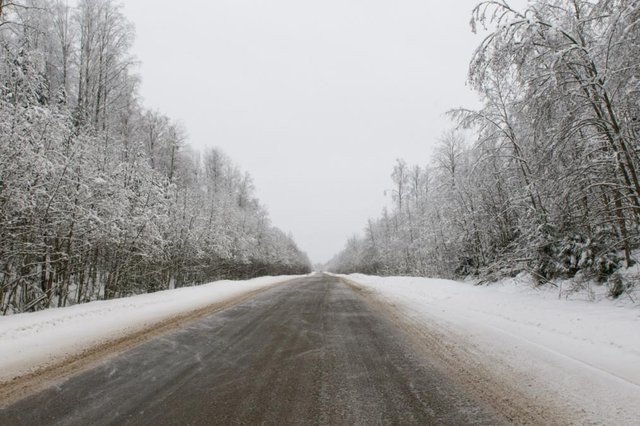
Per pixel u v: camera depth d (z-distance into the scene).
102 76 22.53
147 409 3.38
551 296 10.06
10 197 9.74
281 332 6.84
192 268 25.98
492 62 9.91
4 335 5.98
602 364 4.44
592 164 9.20
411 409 3.39
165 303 10.59
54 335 6.14
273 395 3.74
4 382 4.06
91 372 4.42
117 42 22.80
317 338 6.34
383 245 50.25
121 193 14.63
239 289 16.39
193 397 3.68
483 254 21.06
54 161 11.23
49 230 11.69
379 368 4.62
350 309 10.02
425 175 35.44
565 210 10.60
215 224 29.92
